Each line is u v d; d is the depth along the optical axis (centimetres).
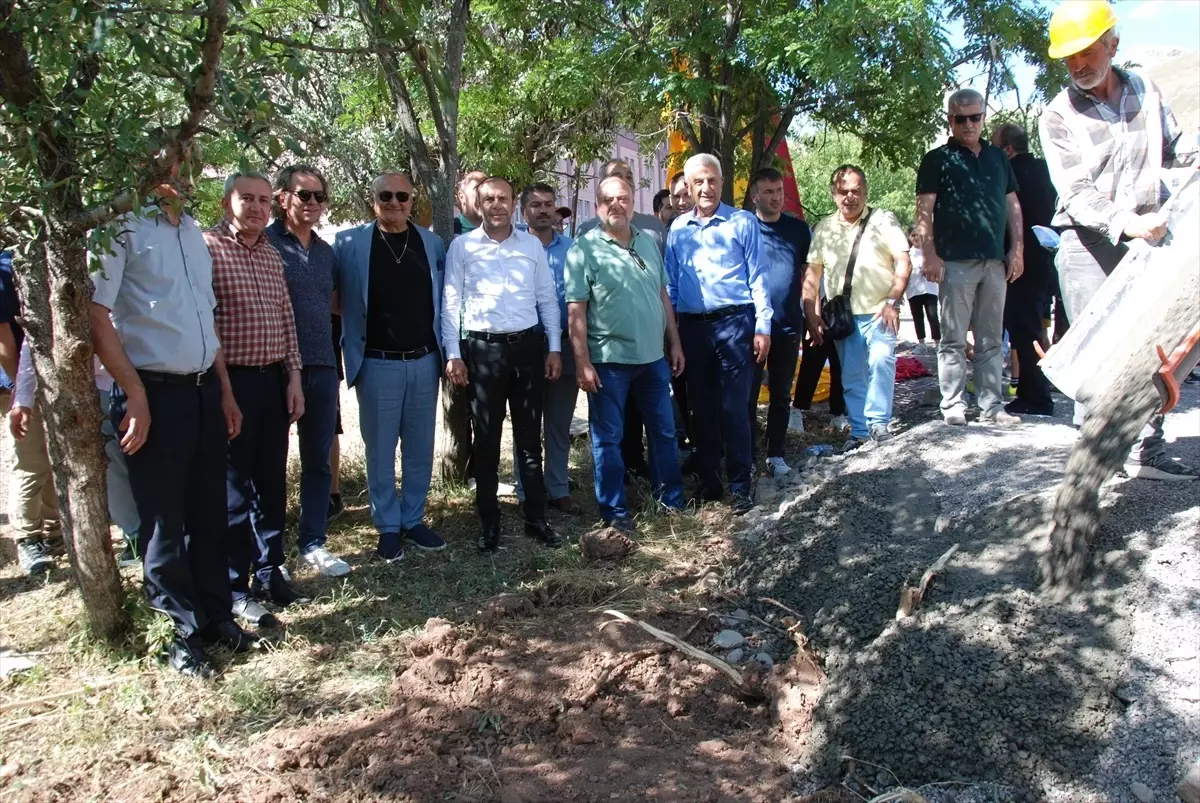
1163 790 287
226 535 414
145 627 402
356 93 832
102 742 341
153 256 377
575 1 746
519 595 455
